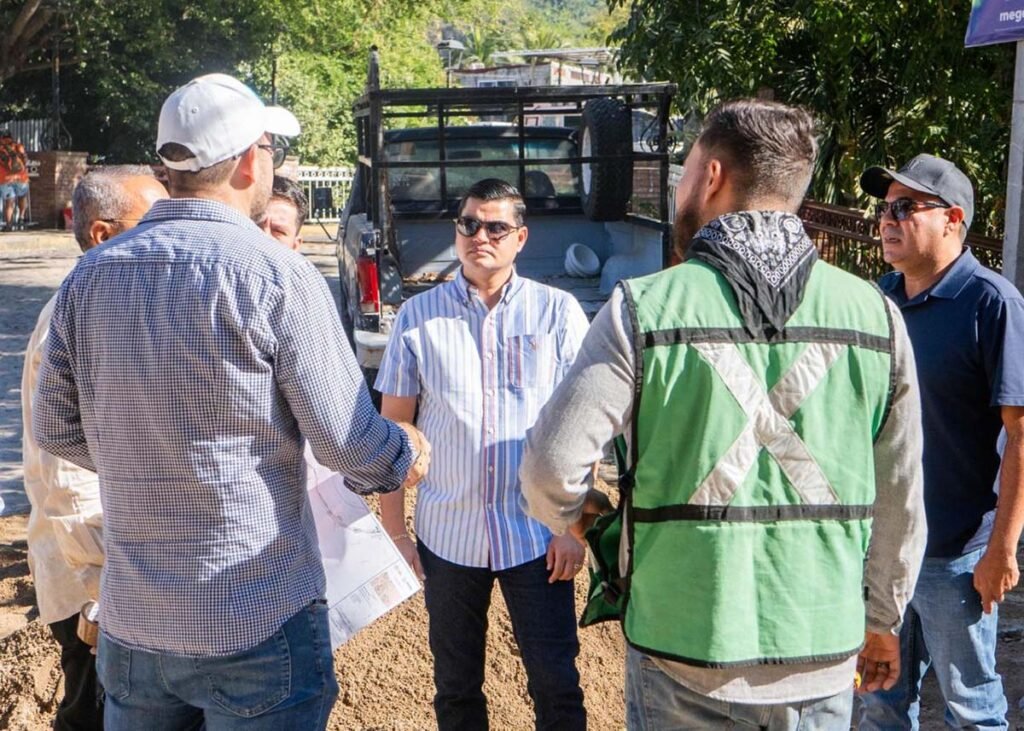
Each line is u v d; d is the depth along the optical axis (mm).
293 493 2529
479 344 3414
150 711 2527
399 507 3541
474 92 8109
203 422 2377
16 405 9641
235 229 2473
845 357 2162
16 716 4094
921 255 3270
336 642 2982
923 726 4164
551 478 2111
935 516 3271
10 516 6672
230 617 2414
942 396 3230
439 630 3482
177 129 2467
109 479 2461
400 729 4043
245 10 24984
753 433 2121
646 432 2146
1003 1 6047
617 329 2123
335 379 2453
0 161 23688
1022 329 3131
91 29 24859
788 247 2176
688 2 10164
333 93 30062
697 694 2154
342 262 10602
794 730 2174
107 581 2508
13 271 18109
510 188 3465
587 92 8242
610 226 9086
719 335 2115
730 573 2111
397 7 27719
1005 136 9172
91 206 3115
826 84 9953
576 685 3443
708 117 2320
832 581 2158
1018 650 4695
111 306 2424
